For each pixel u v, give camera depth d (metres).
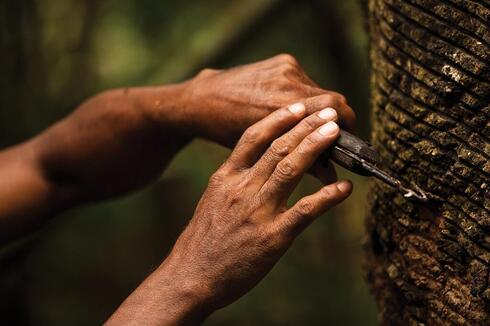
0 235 2.44
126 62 4.30
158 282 1.72
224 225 1.66
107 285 4.77
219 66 3.72
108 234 4.60
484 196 1.53
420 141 1.62
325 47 4.02
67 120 2.42
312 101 1.69
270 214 1.64
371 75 1.85
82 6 4.24
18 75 3.84
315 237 4.37
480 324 1.55
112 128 2.29
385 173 1.60
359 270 4.32
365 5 1.94
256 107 1.82
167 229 5.03
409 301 1.68
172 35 4.17
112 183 2.37
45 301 4.54
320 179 1.74
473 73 1.52
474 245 1.55
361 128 3.91
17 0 3.77
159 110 2.15
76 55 4.23
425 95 1.60
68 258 4.53
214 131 1.94
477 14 1.51
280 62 1.85
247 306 4.29
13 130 3.86
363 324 4.21
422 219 1.64
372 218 1.79
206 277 1.67
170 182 4.94
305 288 4.30
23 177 2.43
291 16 4.15
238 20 3.66
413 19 1.61
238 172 1.69
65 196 2.45
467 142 1.55
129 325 1.69
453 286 1.59
